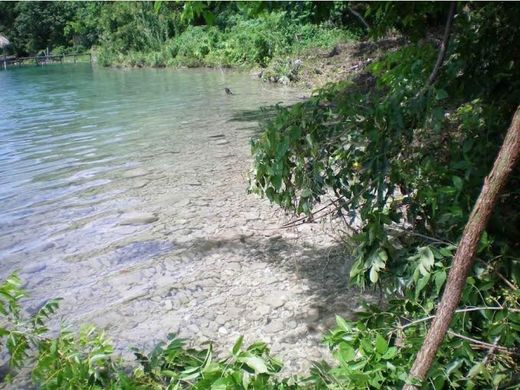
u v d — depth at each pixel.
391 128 2.66
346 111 2.91
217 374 1.86
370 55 15.69
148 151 9.09
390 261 2.48
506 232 2.40
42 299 4.35
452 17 2.90
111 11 35.09
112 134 10.87
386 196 2.68
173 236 5.37
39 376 2.14
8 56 44.78
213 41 28.08
